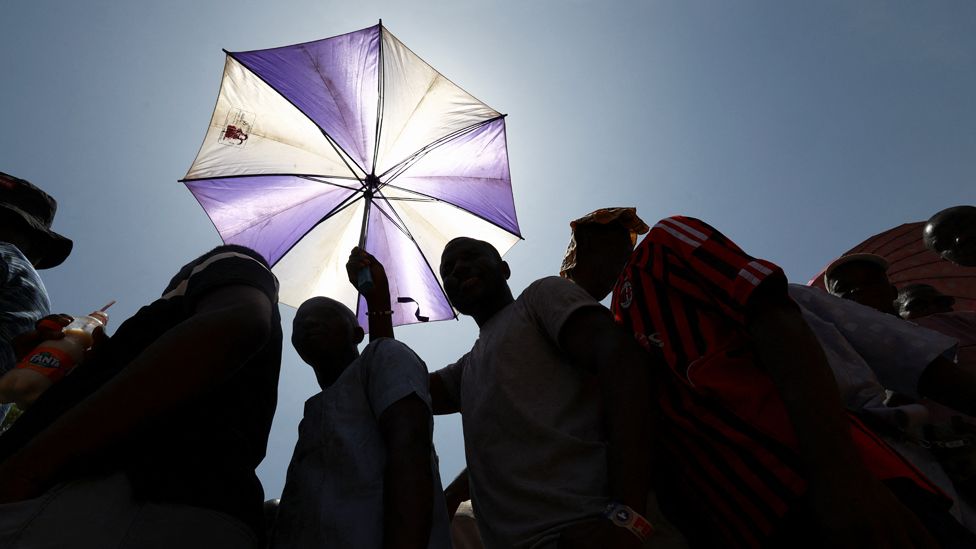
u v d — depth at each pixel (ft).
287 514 6.55
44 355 5.69
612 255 8.99
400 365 7.04
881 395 6.57
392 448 6.25
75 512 4.01
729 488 5.36
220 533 4.36
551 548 5.59
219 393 4.94
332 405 7.09
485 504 6.57
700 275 5.78
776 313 5.13
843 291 9.11
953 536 5.06
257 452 5.12
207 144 19.93
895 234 13.37
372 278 10.52
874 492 4.43
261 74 20.71
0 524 3.82
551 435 6.23
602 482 5.78
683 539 6.22
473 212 21.18
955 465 7.00
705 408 5.68
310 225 19.75
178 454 4.48
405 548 5.57
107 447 4.00
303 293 18.97
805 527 4.88
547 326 6.88
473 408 7.12
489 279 8.81
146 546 4.07
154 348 4.19
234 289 4.82
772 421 5.31
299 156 20.35
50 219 10.53
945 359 6.51
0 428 8.14
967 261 11.13
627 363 5.86
